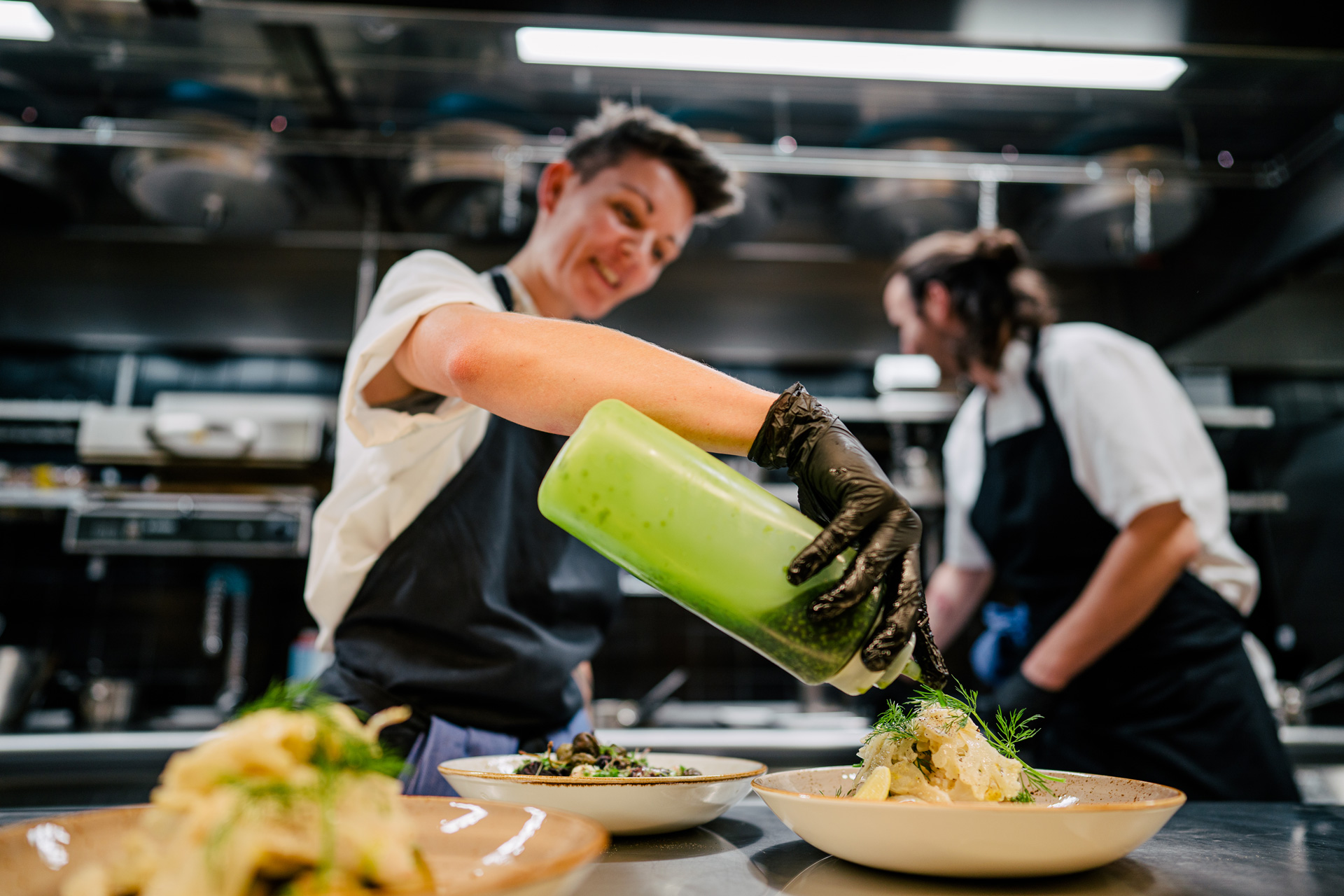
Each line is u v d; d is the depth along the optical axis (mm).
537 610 1028
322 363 3051
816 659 530
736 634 544
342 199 2395
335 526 966
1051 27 1511
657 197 1167
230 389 3004
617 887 519
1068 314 2750
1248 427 2928
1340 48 1533
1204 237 2529
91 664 2818
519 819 464
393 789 405
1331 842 646
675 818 632
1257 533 3043
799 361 3092
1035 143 2203
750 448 585
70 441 2928
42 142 2004
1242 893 503
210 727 2500
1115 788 631
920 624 573
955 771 630
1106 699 1505
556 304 1219
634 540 532
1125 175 2078
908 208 2215
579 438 538
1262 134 2137
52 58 1908
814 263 2506
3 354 2953
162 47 1851
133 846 390
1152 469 1396
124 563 2885
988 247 1658
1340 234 2104
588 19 1503
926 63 1781
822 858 601
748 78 1938
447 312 697
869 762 668
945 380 2846
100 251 2482
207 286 2600
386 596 933
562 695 1011
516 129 2096
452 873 432
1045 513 1584
